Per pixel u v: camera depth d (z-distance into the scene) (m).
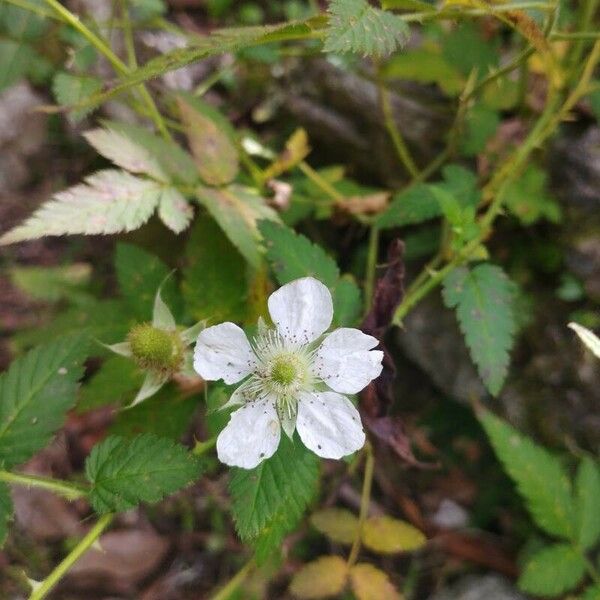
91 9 0.21
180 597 0.17
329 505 0.17
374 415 0.13
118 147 0.14
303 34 0.11
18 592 0.17
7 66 0.16
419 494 0.18
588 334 0.12
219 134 0.15
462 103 0.17
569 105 0.16
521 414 0.18
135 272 0.15
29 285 0.20
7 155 0.23
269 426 0.11
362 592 0.14
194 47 0.11
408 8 0.13
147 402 0.14
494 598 0.16
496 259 0.19
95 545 0.11
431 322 0.19
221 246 0.15
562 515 0.14
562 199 0.18
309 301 0.11
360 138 0.21
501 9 0.13
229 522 0.18
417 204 0.16
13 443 0.11
